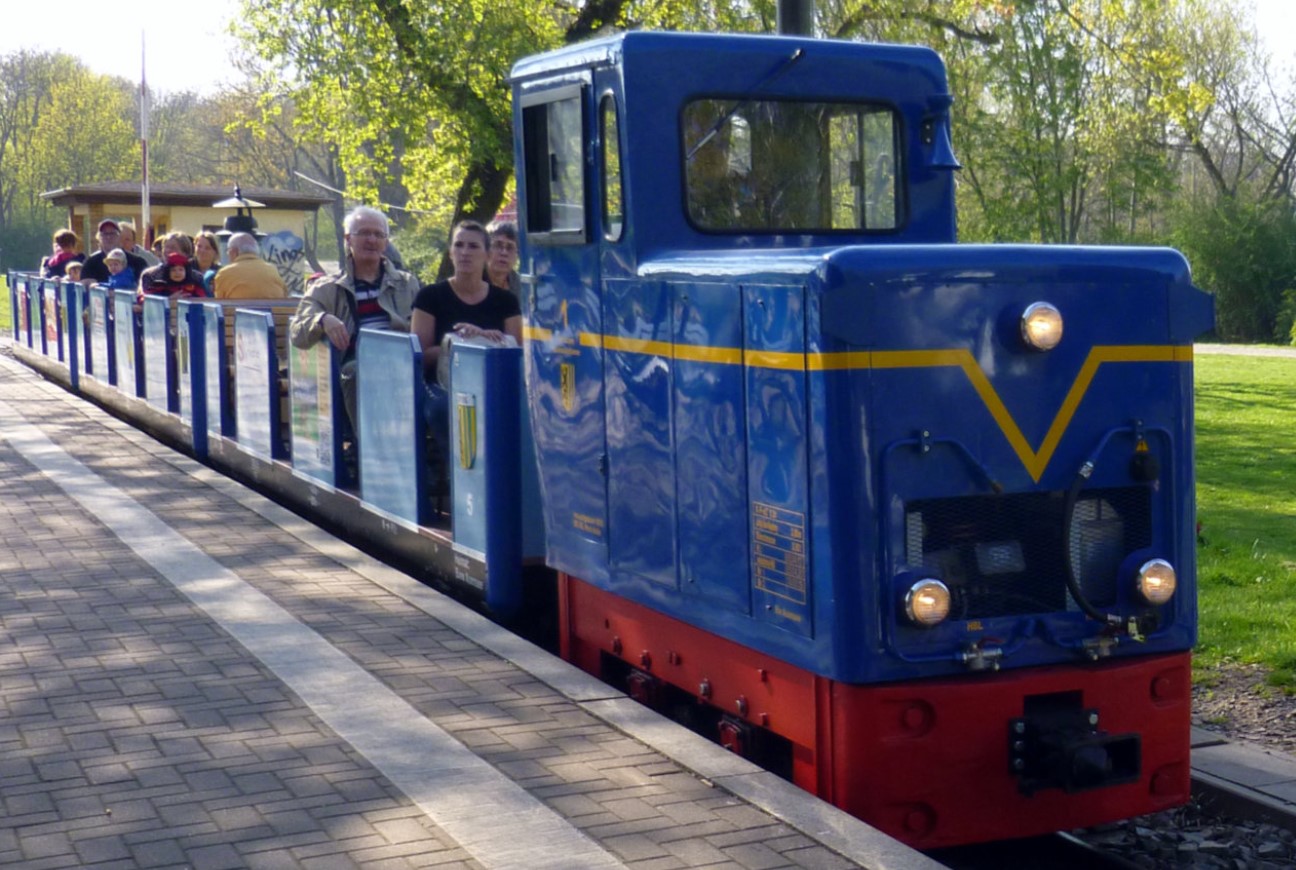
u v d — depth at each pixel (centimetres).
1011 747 480
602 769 486
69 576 765
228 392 1154
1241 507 1284
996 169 1820
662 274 545
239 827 433
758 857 414
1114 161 1908
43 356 2044
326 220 7025
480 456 687
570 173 605
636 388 569
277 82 1925
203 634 653
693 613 541
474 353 689
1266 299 4534
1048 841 547
